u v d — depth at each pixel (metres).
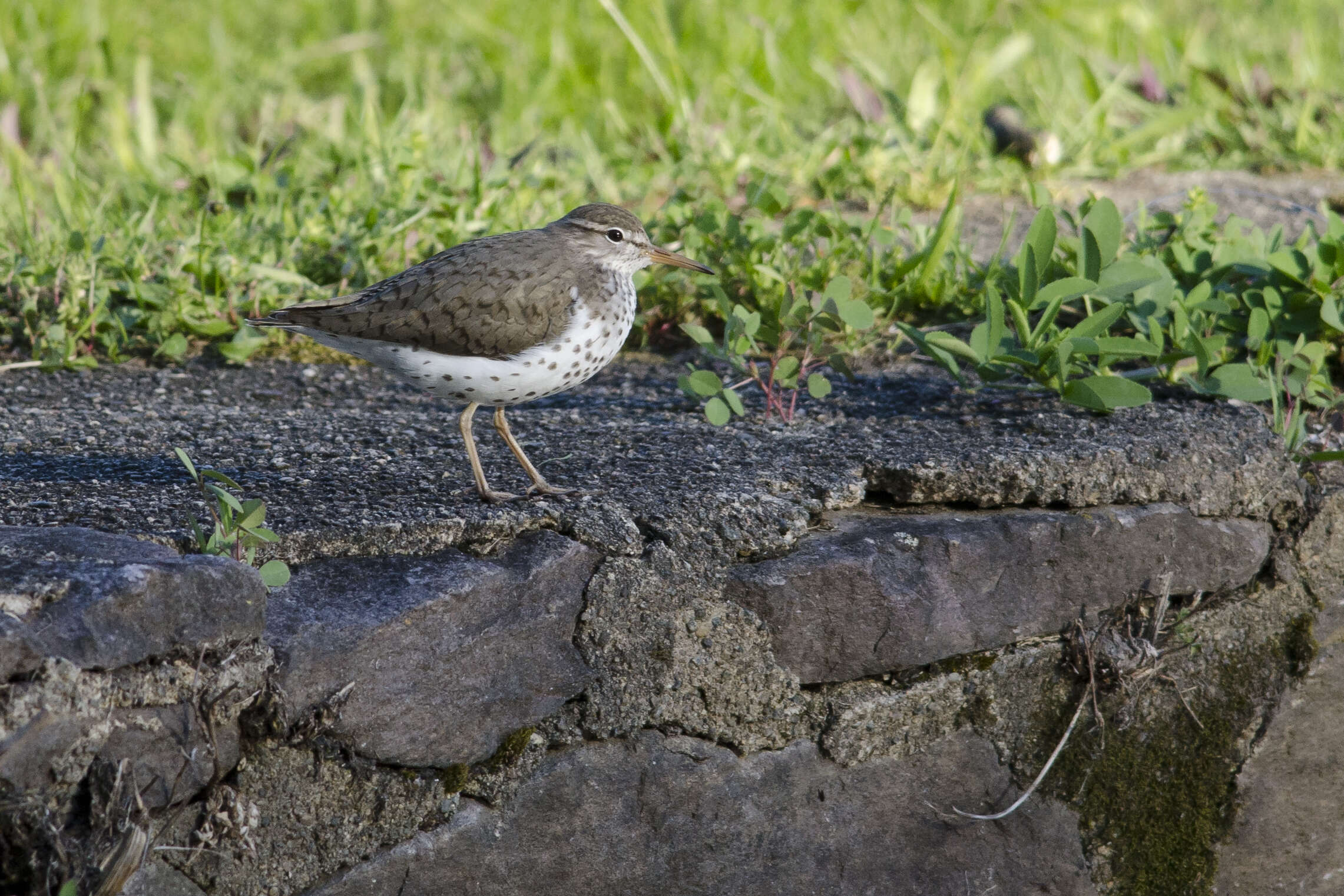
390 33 21.70
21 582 5.14
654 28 20.78
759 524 7.03
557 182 14.50
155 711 5.36
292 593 6.01
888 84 17.53
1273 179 15.11
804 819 7.39
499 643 6.31
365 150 14.12
